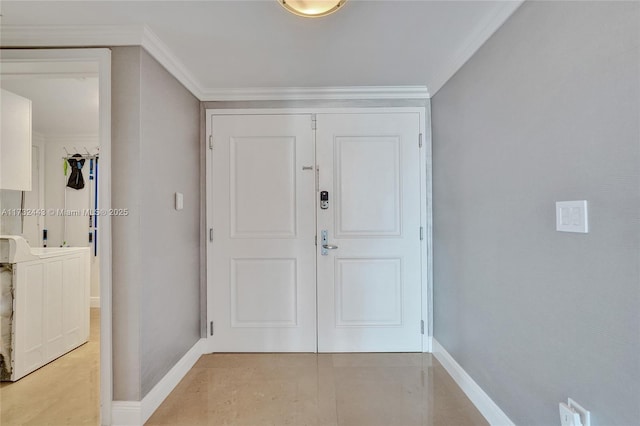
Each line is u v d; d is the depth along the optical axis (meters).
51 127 3.64
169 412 1.83
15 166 2.36
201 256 2.57
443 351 2.35
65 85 2.48
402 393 2.01
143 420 1.73
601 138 1.03
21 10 1.54
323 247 2.58
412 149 2.58
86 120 3.39
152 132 1.85
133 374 1.72
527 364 1.41
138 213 1.72
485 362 1.76
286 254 2.59
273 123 2.58
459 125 2.05
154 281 1.87
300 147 2.58
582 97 1.10
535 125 1.34
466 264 1.98
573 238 1.15
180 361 2.20
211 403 1.92
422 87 2.51
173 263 2.11
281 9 1.55
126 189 1.72
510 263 1.52
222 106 2.57
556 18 1.21
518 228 1.46
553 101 1.23
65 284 2.65
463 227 2.01
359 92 2.55
